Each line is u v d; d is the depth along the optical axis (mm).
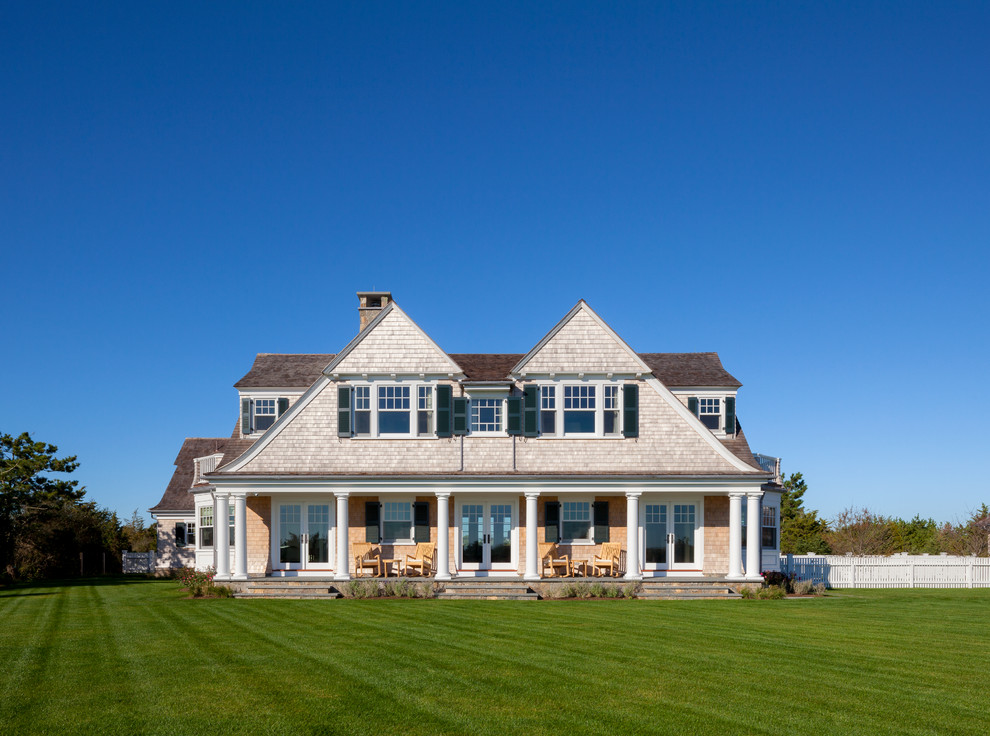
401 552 29938
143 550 59875
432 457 29234
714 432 31812
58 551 41875
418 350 29812
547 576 29016
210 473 28500
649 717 11070
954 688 12641
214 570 31234
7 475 39812
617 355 29750
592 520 29781
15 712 11422
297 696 12141
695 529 30125
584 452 29312
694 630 18656
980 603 26078
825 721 10898
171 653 15703
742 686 12727
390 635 17797
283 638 17453
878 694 12250
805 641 17047
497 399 29719
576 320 30000
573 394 29703
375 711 11367
